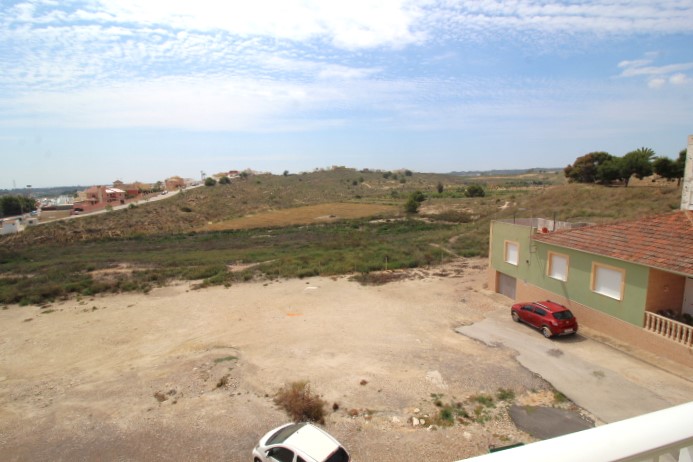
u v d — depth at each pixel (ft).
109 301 98.27
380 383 50.24
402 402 45.85
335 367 55.52
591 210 152.05
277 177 571.69
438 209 284.82
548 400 45.09
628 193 163.12
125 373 59.11
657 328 53.31
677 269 49.34
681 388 46.09
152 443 41.91
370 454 37.91
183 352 65.41
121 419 46.52
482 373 51.29
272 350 62.95
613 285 59.36
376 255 134.62
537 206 186.91
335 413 44.55
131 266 143.54
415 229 218.59
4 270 149.89
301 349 62.49
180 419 45.70
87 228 251.39
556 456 4.84
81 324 82.23
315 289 98.32
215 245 200.44
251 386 52.06
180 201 343.46
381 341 63.93
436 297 86.58
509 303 79.51
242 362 59.31
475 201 300.40
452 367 53.31
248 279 111.45
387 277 105.81
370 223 253.85
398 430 41.11
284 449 34.06
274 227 262.47
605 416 41.88
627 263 56.65
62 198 491.72
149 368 60.03
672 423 5.70
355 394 48.08
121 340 72.64
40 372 61.57
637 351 54.95
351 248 157.99
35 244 219.82
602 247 61.11
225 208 335.88
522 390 47.19
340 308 82.69
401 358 57.00
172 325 78.74
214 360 60.85
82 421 46.70
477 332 65.31
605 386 47.24
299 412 44.19
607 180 208.64
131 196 426.51
